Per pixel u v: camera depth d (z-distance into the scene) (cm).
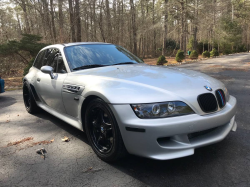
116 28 2050
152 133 207
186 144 217
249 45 4100
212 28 2864
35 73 431
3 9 2588
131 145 219
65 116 335
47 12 1827
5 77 1311
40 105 421
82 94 272
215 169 234
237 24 3597
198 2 2556
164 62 2008
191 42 3931
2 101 602
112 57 364
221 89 268
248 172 226
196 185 208
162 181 216
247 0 3772
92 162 258
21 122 412
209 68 1184
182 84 245
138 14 2756
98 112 261
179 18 2638
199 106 226
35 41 1330
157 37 4288
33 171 243
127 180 220
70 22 1609
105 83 254
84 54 352
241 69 1090
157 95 221
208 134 241
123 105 221
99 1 1752
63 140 322
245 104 474
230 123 271
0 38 1873
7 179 230
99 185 213
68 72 325
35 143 316
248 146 283
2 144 316
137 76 266
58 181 223
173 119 211
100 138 260
